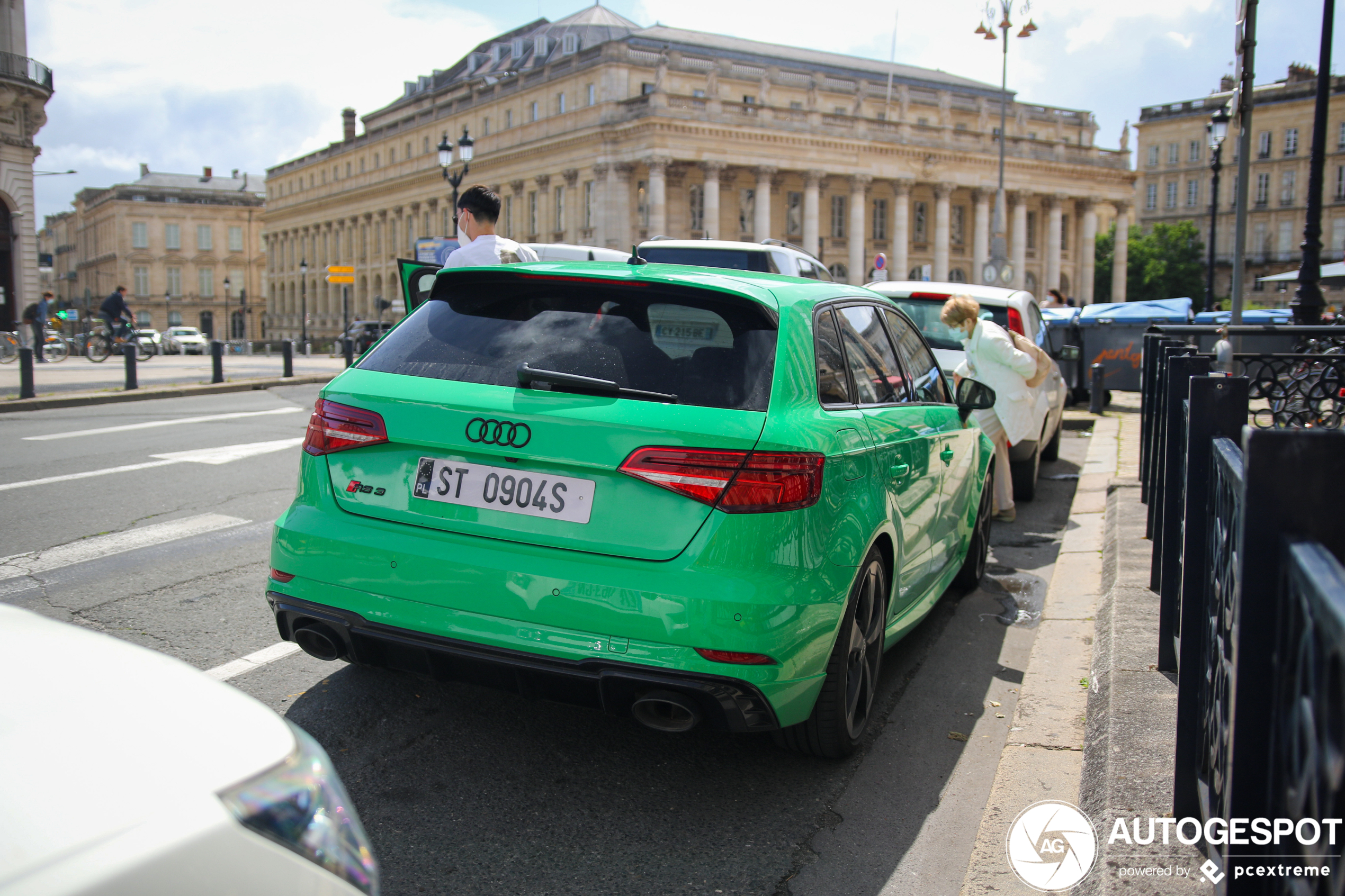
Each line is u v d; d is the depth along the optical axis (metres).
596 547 2.94
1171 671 3.94
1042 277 83.56
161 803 1.30
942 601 5.86
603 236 64.38
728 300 3.27
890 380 4.21
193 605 5.17
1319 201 12.66
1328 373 7.08
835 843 3.03
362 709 3.88
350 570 3.18
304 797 1.44
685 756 3.59
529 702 4.01
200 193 119.38
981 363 7.91
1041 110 86.19
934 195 76.25
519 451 3.02
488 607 3.00
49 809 1.26
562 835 3.01
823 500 3.06
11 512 7.15
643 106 61.59
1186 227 91.19
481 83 78.00
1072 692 4.26
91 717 1.47
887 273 70.19
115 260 116.62
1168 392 3.96
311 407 15.24
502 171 74.25
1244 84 9.31
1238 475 2.08
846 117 66.75
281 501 7.80
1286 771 1.48
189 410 14.48
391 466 3.24
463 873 2.77
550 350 3.22
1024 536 7.74
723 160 63.28
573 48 75.62
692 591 2.83
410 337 3.46
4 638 1.70
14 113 36.06
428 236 84.12
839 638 3.28
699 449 2.89
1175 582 3.92
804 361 3.26
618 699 2.94
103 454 9.80
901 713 4.14
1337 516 1.51
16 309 36.81
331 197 99.06
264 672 4.24
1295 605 1.45
